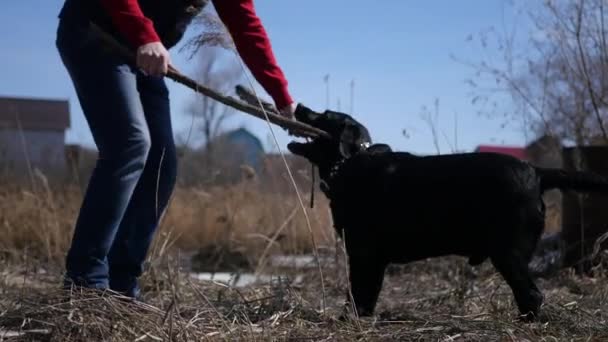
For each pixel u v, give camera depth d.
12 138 12.15
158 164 4.35
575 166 6.69
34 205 7.88
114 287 4.33
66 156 9.95
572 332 3.94
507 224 4.08
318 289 5.84
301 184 8.98
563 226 6.65
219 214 9.00
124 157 3.90
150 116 4.32
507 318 4.11
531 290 4.07
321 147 4.67
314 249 4.33
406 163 4.37
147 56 3.72
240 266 7.45
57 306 3.68
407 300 5.46
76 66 3.95
